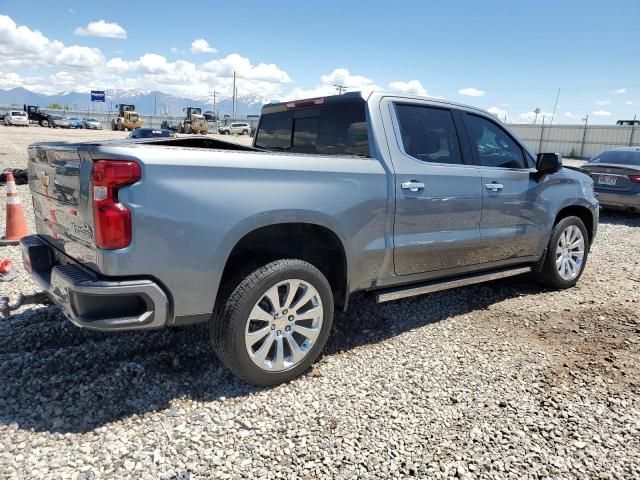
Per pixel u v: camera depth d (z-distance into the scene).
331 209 3.33
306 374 3.42
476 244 4.36
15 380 3.10
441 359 3.71
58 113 70.44
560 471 2.53
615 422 2.95
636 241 8.17
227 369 3.41
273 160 3.11
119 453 2.54
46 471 2.38
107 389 3.06
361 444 2.69
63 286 2.77
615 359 3.75
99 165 2.59
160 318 2.80
